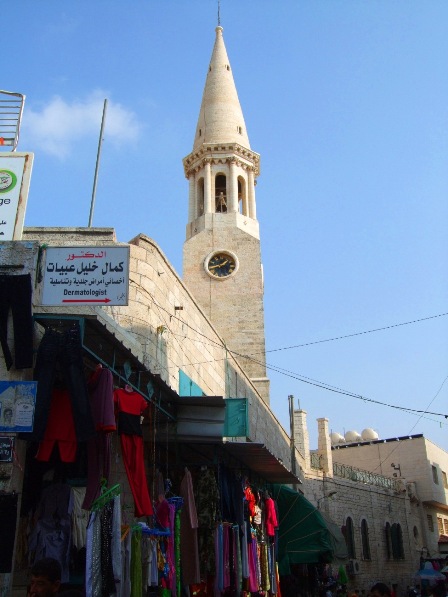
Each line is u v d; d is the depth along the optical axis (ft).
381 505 143.13
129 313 50.88
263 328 126.72
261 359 123.75
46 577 15.61
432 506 172.86
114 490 27.14
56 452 28.78
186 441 39.81
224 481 43.98
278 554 63.46
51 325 28.94
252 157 149.79
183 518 37.65
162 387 36.29
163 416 38.55
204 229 137.18
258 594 50.21
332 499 124.57
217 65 161.79
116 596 26.71
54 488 27.71
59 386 27.37
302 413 126.00
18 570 27.50
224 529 41.52
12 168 35.40
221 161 146.72
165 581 33.42
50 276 31.48
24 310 27.55
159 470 39.91
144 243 55.52
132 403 31.42
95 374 28.37
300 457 118.62
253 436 82.64
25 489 28.17
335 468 132.26
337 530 78.28
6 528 24.43
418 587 134.41
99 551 25.49
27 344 27.09
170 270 60.29
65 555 26.45
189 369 63.36
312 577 80.02
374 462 174.91
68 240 54.85
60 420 26.78
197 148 150.61
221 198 144.46
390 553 139.44
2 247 29.96
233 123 152.25
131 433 30.73
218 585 38.96
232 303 129.39
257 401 88.94
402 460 170.71
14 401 25.96
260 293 130.21
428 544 161.38
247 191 146.82
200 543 39.58
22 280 27.91
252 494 50.78
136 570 29.43
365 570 126.93
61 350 26.89
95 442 27.66
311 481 121.29
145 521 36.42
